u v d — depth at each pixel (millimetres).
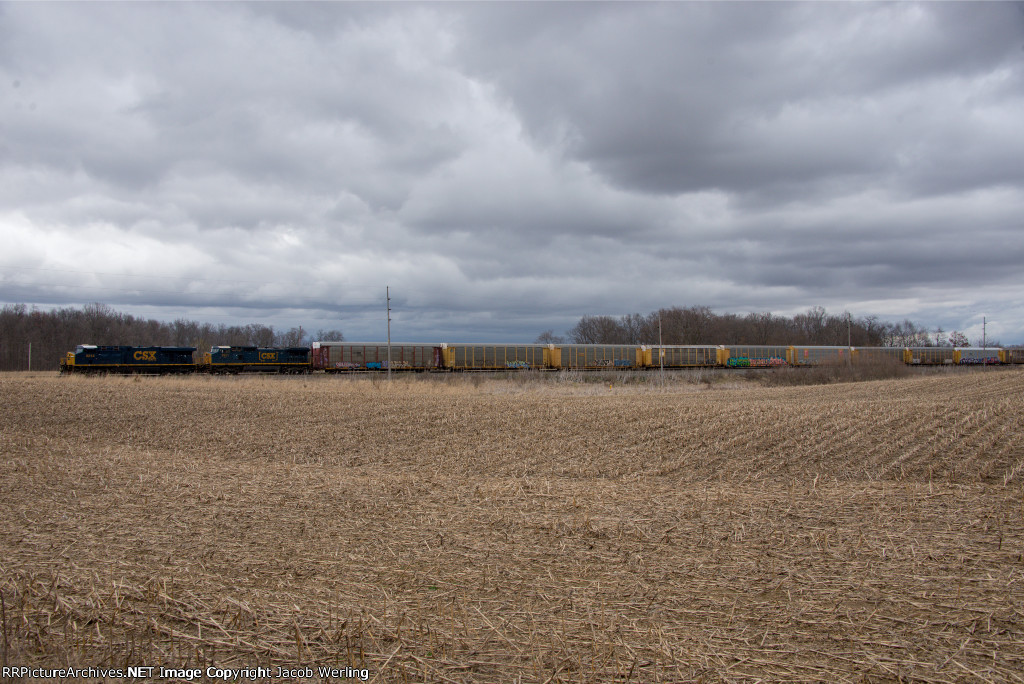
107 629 6945
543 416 25500
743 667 6047
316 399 31125
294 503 13414
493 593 8148
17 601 7699
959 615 7266
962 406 24719
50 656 6254
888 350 75375
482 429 23578
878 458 18156
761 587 8266
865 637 6727
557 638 6715
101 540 10703
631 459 18844
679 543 10328
